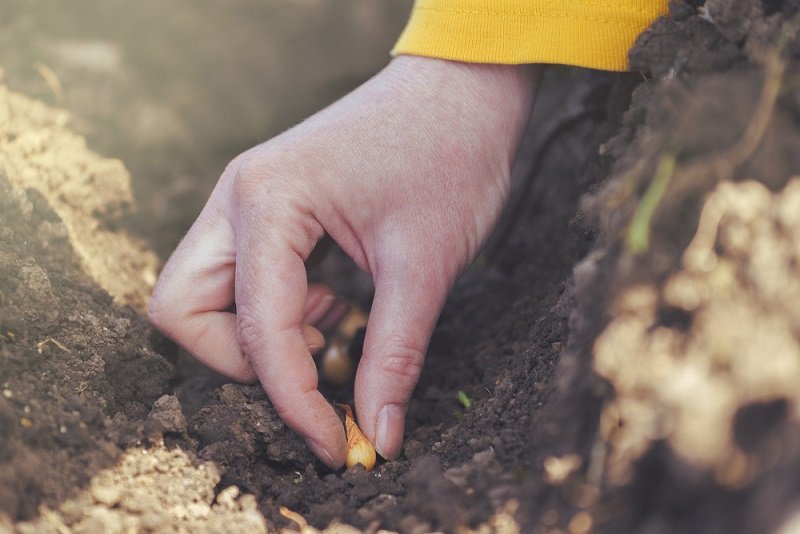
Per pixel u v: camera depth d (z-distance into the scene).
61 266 0.49
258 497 0.43
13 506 0.38
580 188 0.55
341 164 0.46
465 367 0.51
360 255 0.47
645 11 0.45
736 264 0.36
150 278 0.56
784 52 0.39
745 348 0.35
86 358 0.45
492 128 0.48
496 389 0.45
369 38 0.75
